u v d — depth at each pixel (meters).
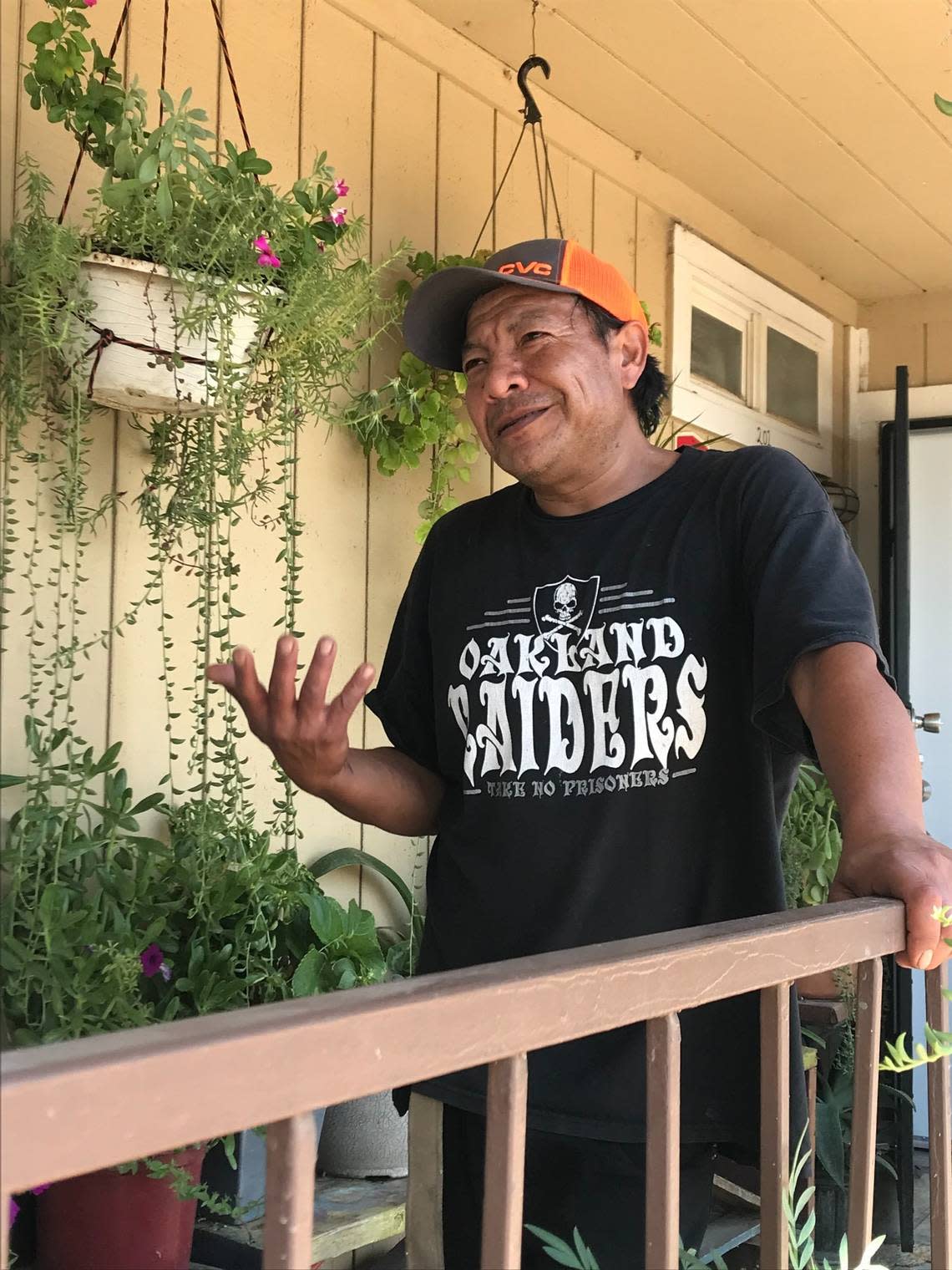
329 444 2.02
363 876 2.08
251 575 1.89
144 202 1.36
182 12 1.79
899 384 3.17
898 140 2.75
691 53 2.39
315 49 2.02
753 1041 1.18
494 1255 0.61
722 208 3.14
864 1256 0.90
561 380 1.32
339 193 1.64
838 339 3.74
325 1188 1.75
